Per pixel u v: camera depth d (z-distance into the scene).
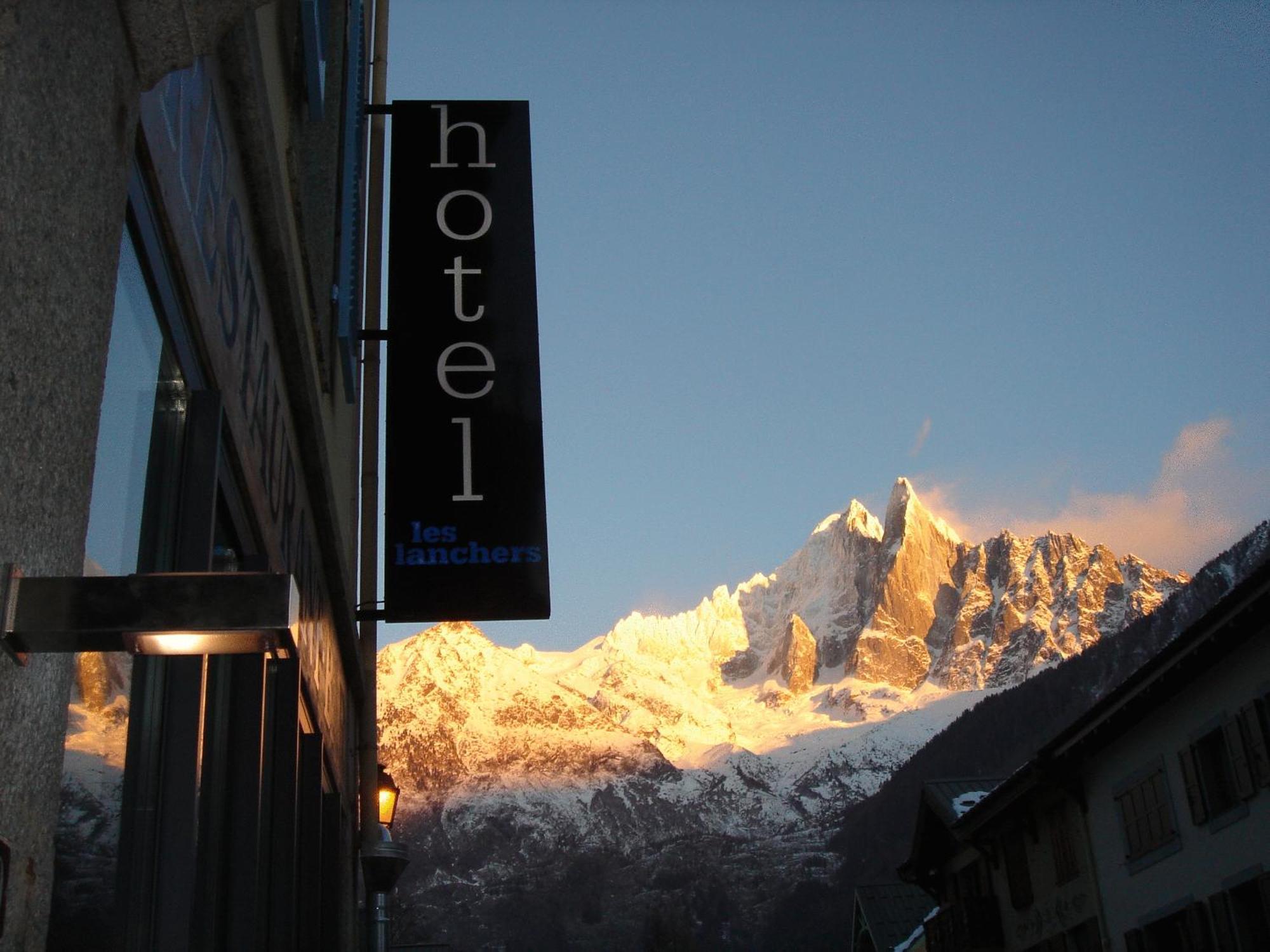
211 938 5.68
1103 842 26.78
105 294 3.39
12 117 2.75
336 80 10.51
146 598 2.88
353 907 13.42
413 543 10.95
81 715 4.05
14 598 2.81
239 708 6.18
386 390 11.41
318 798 9.20
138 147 4.35
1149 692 23.84
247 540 6.82
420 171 12.33
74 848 3.99
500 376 11.53
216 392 5.48
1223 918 22.36
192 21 3.55
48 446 3.00
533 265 12.03
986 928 31.94
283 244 6.91
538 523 11.10
